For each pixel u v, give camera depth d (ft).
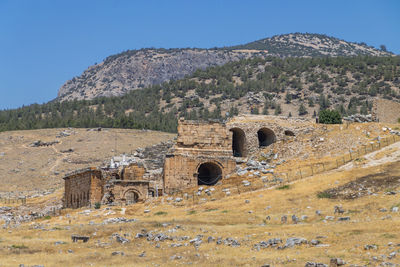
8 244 204.03
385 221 191.83
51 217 289.94
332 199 246.47
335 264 146.41
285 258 158.61
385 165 279.90
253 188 286.66
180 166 328.70
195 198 289.74
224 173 332.39
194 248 182.70
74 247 198.90
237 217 236.02
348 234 178.70
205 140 339.16
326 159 322.55
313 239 175.63
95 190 321.11
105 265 166.20
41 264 169.89
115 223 244.42
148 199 306.35
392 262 144.66
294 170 306.96
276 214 236.22
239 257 165.68
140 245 196.03
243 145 362.33
